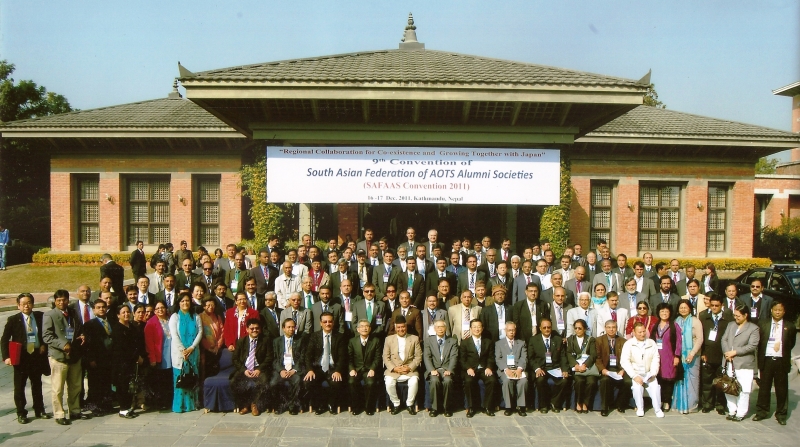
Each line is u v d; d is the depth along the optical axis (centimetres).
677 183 2186
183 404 895
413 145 1363
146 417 867
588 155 2128
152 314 933
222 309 1009
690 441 779
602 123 1409
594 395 909
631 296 1062
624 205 2144
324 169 1317
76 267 2173
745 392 859
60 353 836
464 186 1327
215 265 1323
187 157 2180
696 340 907
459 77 1254
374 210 1598
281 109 1309
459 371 930
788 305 1455
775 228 2922
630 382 898
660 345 909
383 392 919
